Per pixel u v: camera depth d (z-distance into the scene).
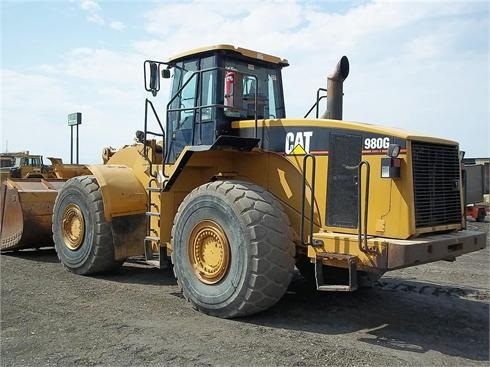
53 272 7.41
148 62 6.42
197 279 5.40
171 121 6.67
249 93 6.52
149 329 4.76
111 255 7.09
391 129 5.11
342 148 5.27
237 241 5.04
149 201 6.62
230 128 6.17
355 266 4.78
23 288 6.32
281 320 5.20
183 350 4.22
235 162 6.15
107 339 4.47
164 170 6.54
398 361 4.11
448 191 5.49
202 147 5.59
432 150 5.25
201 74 6.30
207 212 5.34
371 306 5.88
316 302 6.00
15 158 21.19
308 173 5.48
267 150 5.86
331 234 5.12
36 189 8.91
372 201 5.05
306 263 6.88
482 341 4.69
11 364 3.93
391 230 4.93
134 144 7.55
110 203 6.78
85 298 5.91
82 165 10.48
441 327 5.11
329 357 4.14
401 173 4.91
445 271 8.16
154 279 7.08
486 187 6.57
